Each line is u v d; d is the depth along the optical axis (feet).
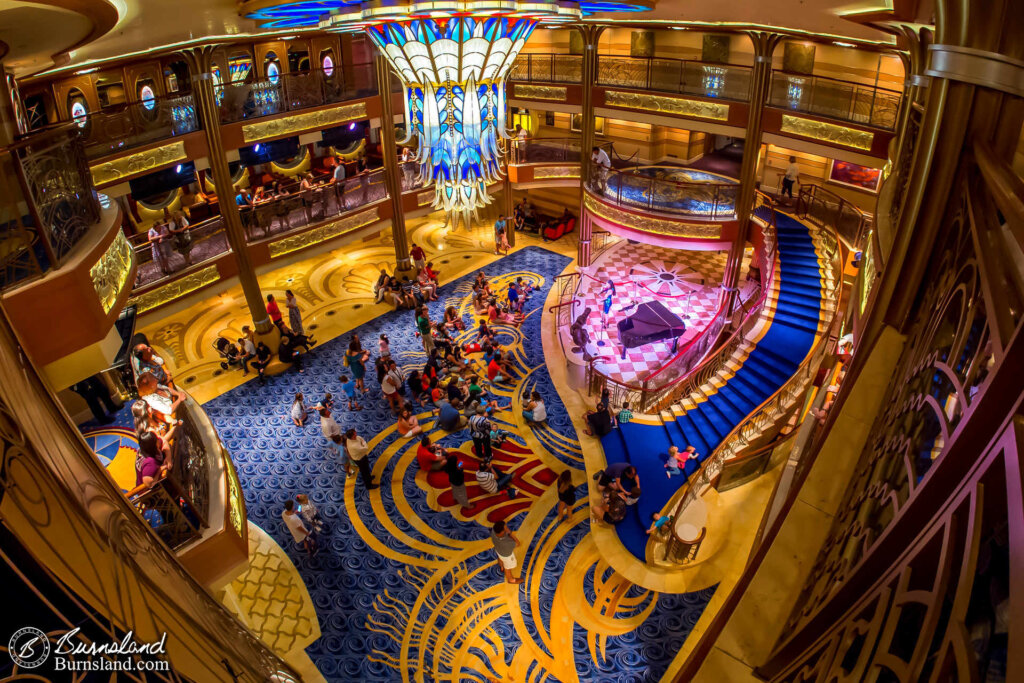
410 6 17.13
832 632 6.90
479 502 38.22
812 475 11.39
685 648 29.78
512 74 64.23
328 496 38.83
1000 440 4.26
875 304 12.19
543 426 44.57
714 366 45.32
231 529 22.43
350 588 33.12
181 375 50.21
